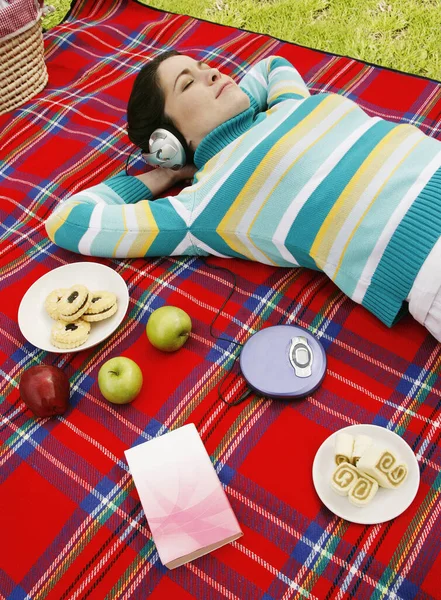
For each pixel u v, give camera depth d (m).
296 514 1.11
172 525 1.08
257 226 1.41
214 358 1.35
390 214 1.25
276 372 1.26
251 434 1.22
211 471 1.13
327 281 1.44
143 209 1.51
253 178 1.40
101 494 1.19
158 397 1.31
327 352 1.32
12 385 1.38
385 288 1.26
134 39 2.26
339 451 1.12
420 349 1.29
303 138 1.40
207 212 1.46
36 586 1.10
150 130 1.65
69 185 1.76
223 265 1.53
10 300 1.53
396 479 1.09
